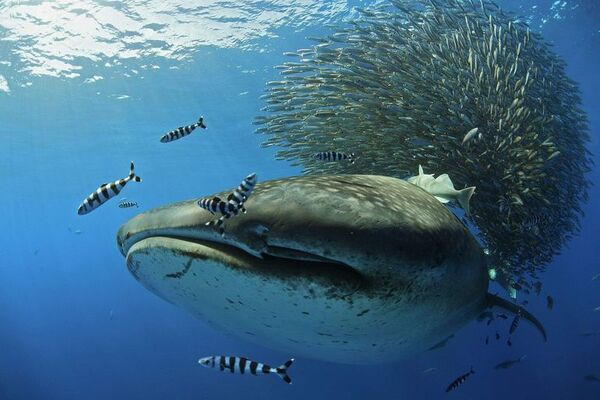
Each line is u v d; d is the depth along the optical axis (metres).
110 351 41.78
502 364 13.25
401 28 9.31
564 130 8.96
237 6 19.00
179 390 35.78
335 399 29.78
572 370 33.31
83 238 82.12
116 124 29.61
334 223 2.25
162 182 48.28
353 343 2.78
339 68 8.41
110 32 19.94
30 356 45.56
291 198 2.32
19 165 36.16
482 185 7.00
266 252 2.28
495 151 7.02
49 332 48.62
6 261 98.81
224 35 20.55
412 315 2.71
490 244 7.43
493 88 7.37
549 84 9.32
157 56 21.84
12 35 19.47
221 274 2.38
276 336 2.99
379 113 7.61
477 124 7.17
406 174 7.36
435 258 2.58
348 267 2.33
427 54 8.06
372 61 8.30
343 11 18.81
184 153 37.31
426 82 7.51
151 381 37.50
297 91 9.16
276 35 20.52
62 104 25.91
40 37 19.83
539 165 6.94
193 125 5.79
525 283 8.20
